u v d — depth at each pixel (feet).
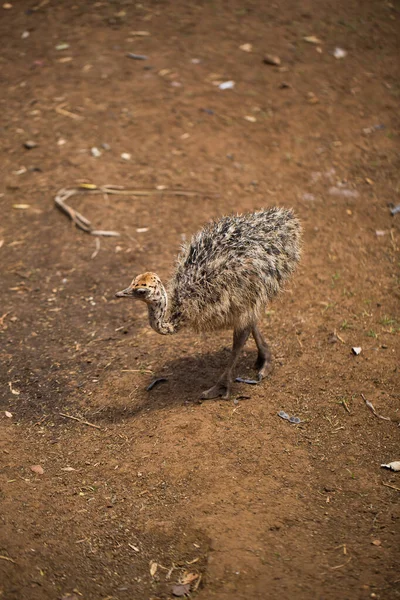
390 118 42.50
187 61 46.96
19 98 44.27
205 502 20.20
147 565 18.60
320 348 26.81
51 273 32.09
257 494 20.45
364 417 23.47
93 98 44.01
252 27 50.06
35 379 26.12
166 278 30.89
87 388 25.54
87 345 27.84
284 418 23.43
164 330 23.20
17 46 48.96
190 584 17.93
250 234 23.59
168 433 22.77
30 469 21.79
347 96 44.19
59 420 24.11
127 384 25.50
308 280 30.91
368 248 33.09
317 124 42.01
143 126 41.81
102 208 36.01
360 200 36.47
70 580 18.02
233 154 39.81
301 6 52.37
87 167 38.83
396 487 20.76
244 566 18.07
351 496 20.45
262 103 43.60
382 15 51.57
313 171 38.63
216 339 27.76
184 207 36.04
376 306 29.25
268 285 23.68
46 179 38.17
